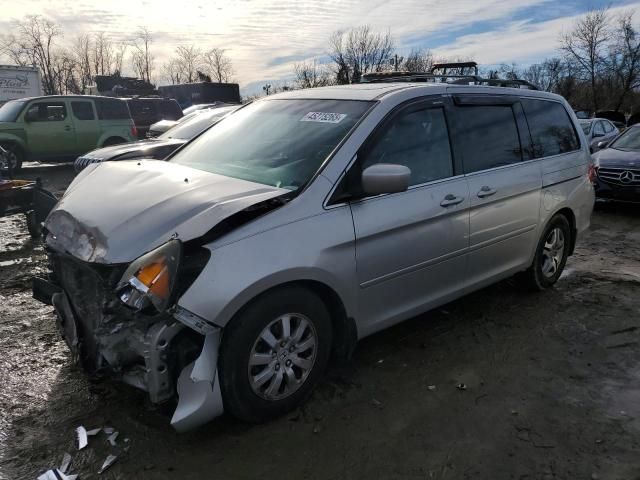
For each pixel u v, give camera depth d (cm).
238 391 275
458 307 467
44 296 341
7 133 1412
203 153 384
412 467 266
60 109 1495
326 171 308
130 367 278
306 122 360
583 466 267
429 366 363
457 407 316
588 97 4291
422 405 317
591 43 4056
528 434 292
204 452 273
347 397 323
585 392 336
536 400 326
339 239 300
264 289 271
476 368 362
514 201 426
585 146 530
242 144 371
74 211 308
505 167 422
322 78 4250
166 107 2020
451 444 283
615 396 332
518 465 268
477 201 387
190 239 258
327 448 278
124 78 2997
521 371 360
